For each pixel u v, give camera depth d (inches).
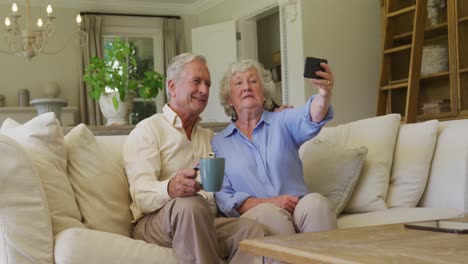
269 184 92.3
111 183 86.7
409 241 53.7
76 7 293.3
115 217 85.1
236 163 94.3
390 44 209.8
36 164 77.8
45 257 71.3
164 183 79.6
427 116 194.5
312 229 80.0
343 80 228.1
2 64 278.4
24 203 70.8
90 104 284.5
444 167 103.5
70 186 82.0
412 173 104.9
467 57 186.5
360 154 102.9
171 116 93.0
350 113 229.0
